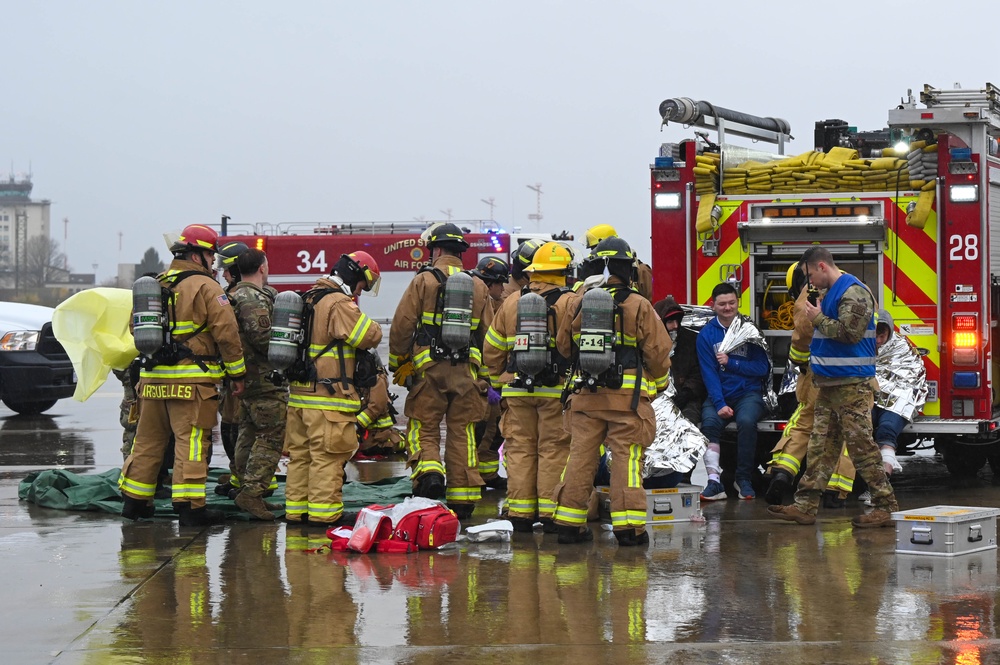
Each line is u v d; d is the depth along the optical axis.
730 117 11.45
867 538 8.11
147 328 8.38
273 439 9.02
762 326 10.58
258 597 6.45
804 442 9.34
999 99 9.98
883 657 5.27
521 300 8.14
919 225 9.82
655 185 10.67
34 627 5.85
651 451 9.14
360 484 10.36
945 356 9.84
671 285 10.65
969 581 6.74
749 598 6.36
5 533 8.38
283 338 8.44
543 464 8.41
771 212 10.28
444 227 9.17
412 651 5.41
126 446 10.18
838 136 12.16
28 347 16.83
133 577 6.95
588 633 5.70
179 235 8.66
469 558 7.53
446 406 9.14
